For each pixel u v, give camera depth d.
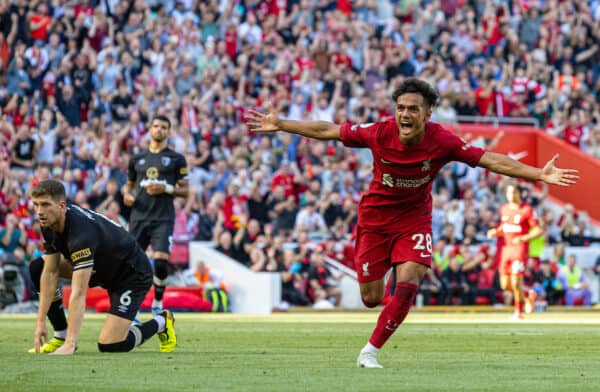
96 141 37.56
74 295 13.72
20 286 33.31
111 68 39.81
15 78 38.00
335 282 38.50
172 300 34.53
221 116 41.50
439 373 11.99
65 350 13.91
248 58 44.22
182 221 37.66
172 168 21.88
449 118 47.72
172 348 15.06
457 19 50.69
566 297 41.62
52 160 37.28
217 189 39.62
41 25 39.28
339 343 17.95
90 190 36.72
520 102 50.75
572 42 53.50
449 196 44.69
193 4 44.53
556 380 11.28
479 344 18.11
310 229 39.78
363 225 13.59
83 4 40.69
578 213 47.66
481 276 40.53
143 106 39.44
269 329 22.83
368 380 11.02
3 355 13.85
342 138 13.36
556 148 49.72
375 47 47.06
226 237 37.69
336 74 45.47
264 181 40.31
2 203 34.78
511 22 52.19
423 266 13.15
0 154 35.75
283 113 43.44
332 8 47.97
